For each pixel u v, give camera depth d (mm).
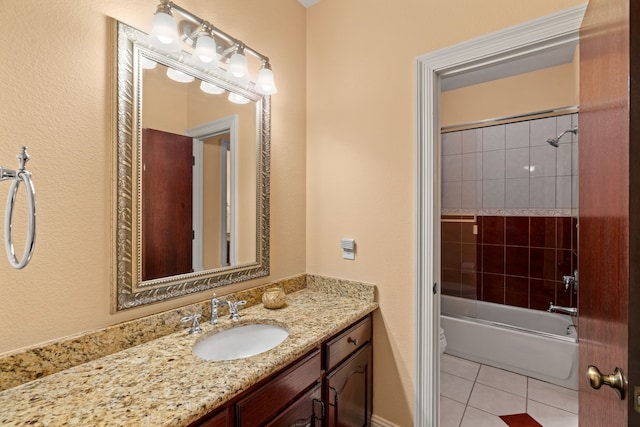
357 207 1743
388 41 1629
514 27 1277
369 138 1696
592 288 948
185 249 1331
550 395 2047
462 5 1411
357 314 1477
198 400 798
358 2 1739
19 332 894
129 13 1136
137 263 1151
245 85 1562
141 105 1166
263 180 1664
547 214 2699
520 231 2826
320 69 1901
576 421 1792
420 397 1538
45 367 921
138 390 843
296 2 1895
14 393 832
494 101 2912
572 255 2592
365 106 1711
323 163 1889
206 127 1409
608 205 788
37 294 926
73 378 906
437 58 1469
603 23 823
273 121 1738
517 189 2830
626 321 637
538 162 2727
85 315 1024
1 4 858
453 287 3145
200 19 1253
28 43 905
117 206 1093
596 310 901
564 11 1174
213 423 843
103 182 1067
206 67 1344
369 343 1649
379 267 1666
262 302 1596
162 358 1028
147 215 1193
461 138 3098
